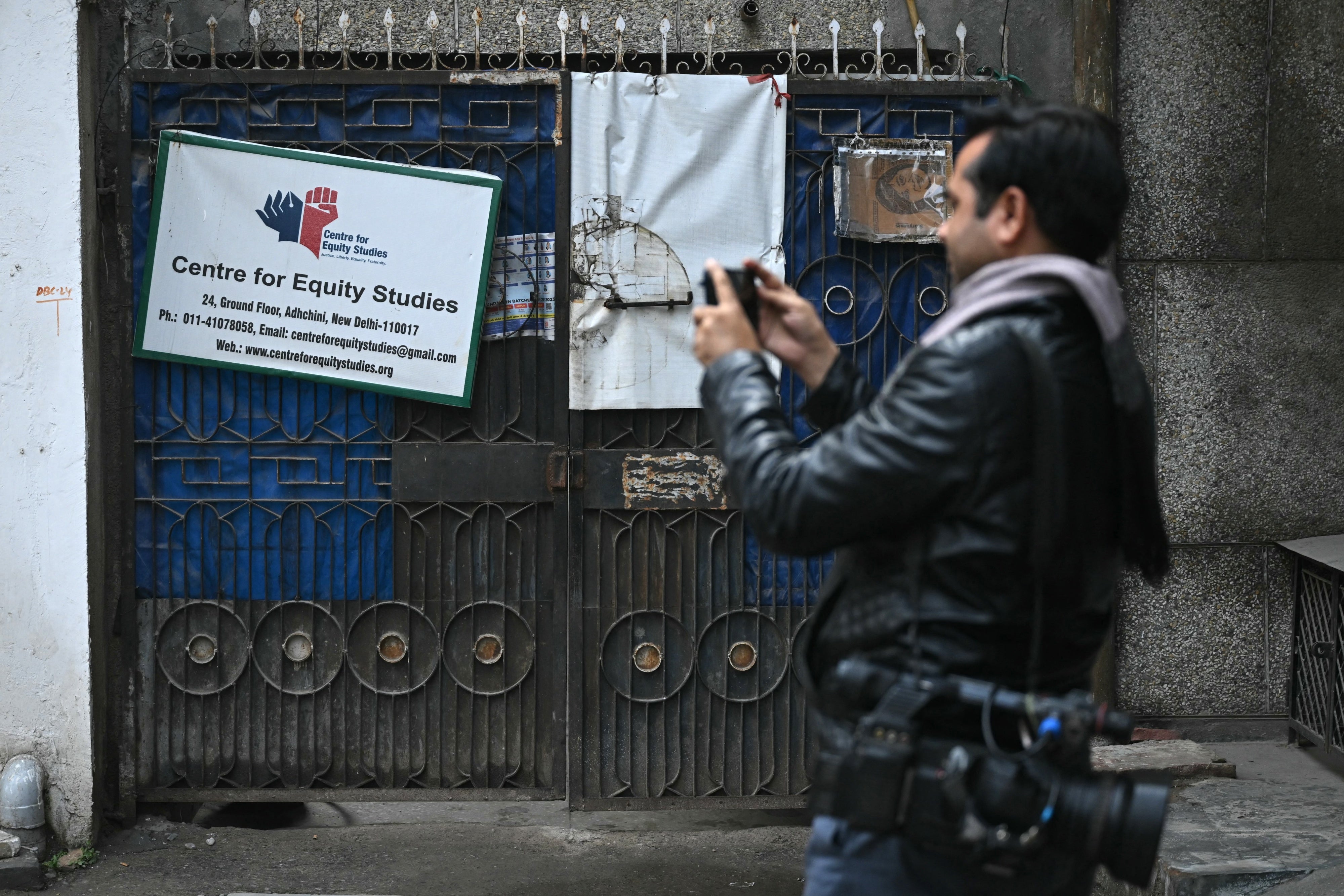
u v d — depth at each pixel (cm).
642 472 385
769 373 162
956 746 148
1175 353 423
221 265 377
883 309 385
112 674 392
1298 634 421
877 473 146
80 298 363
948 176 381
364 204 375
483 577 391
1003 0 403
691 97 375
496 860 382
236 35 396
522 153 379
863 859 155
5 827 362
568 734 391
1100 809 146
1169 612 429
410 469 387
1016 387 146
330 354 380
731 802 394
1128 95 415
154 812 404
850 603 160
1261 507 426
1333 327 422
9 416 363
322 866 376
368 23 398
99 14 377
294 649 393
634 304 380
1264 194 418
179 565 391
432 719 395
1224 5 412
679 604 390
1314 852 323
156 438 387
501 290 383
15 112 358
